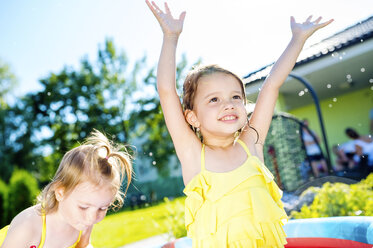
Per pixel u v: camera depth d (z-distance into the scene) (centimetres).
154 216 897
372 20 733
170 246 194
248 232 125
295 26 176
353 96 984
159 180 1933
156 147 1927
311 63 649
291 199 362
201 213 134
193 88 156
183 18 160
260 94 172
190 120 161
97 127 1923
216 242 127
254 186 133
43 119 2084
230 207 128
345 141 981
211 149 150
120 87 2011
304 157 625
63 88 2045
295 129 645
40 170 2038
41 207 161
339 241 160
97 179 143
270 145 602
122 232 694
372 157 754
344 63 681
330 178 360
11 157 2058
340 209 278
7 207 1070
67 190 145
